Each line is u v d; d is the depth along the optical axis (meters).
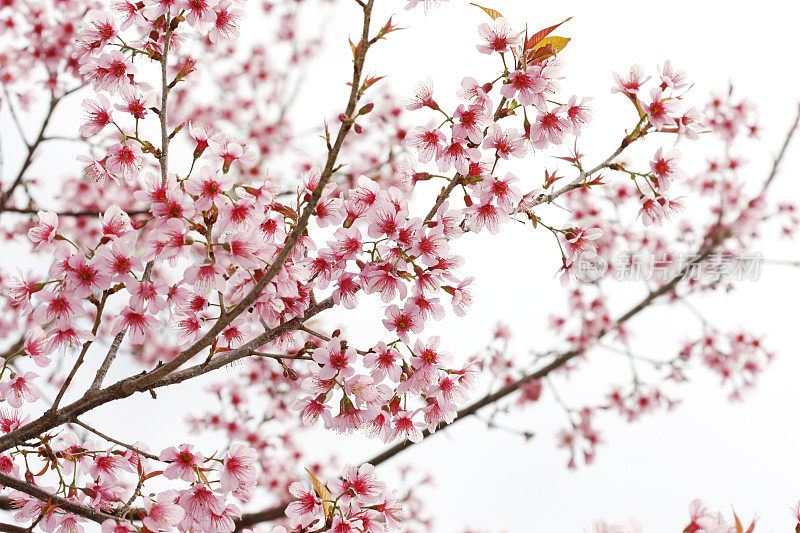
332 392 2.50
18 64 5.73
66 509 2.42
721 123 6.39
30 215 5.18
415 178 2.67
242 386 6.37
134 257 2.26
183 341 2.63
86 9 5.57
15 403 2.59
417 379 2.52
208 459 2.39
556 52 2.44
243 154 2.35
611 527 1.67
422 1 2.33
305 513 2.47
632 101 2.48
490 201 2.52
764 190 6.11
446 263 2.43
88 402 2.40
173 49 2.79
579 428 6.33
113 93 2.65
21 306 2.42
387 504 2.48
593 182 2.67
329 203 2.55
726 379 6.62
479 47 2.42
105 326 5.01
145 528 2.26
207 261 2.23
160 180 2.32
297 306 2.55
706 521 1.78
